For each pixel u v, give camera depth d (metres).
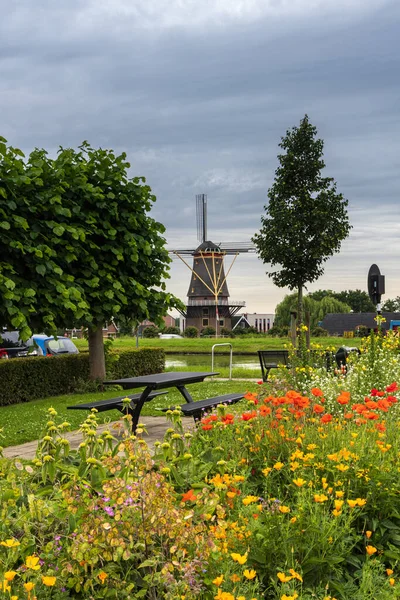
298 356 11.89
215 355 41.34
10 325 12.80
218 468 4.38
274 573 3.36
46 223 12.59
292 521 3.51
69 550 3.06
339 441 4.78
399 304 130.00
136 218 15.02
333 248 20.81
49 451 4.09
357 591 3.31
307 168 20.70
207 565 3.17
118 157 15.13
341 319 99.88
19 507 3.59
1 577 2.94
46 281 12.59
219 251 80.06
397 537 4.00
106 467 3.83
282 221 20.52
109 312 14.23
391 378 9.79
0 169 12.39
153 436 9.91
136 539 3.22
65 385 16.33
